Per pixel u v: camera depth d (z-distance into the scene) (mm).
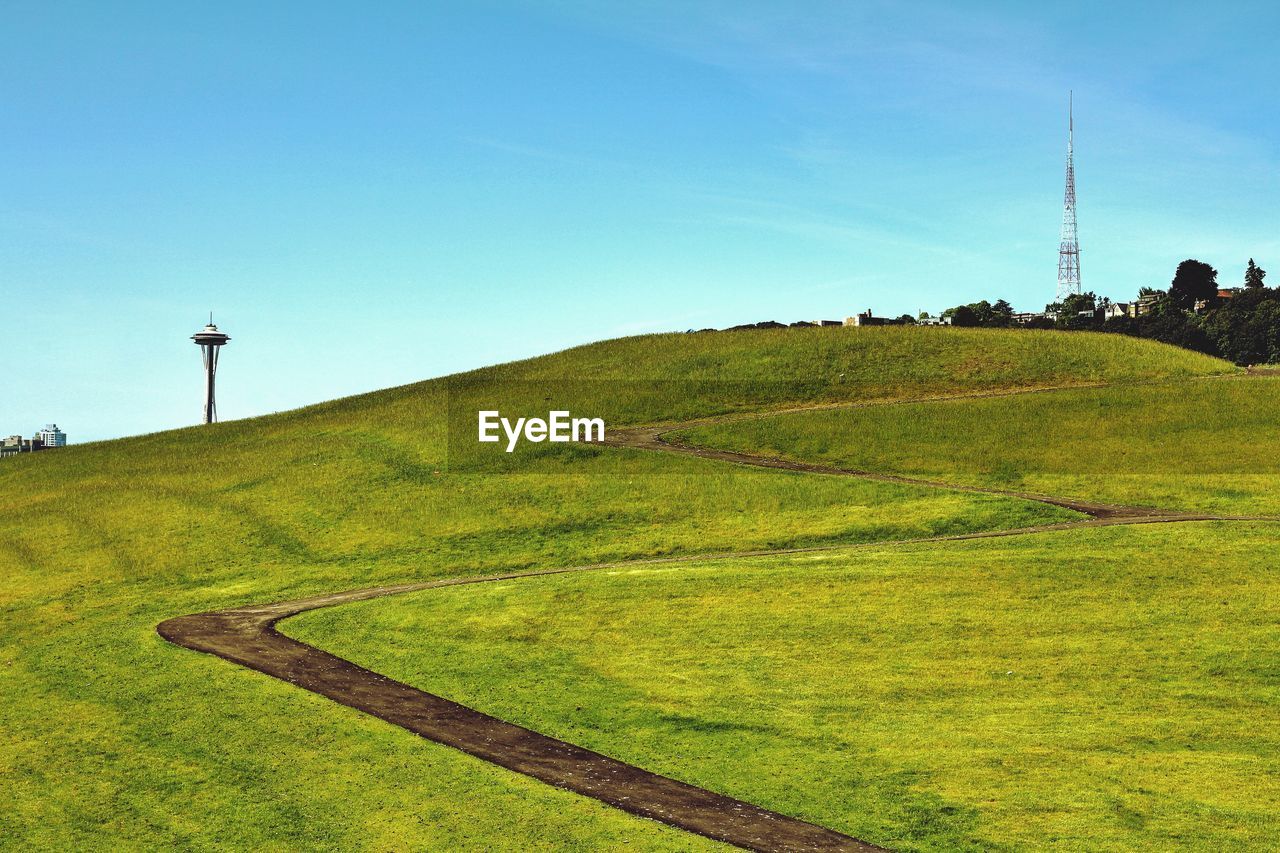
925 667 38188
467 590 53250
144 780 32656
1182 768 29141
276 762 33188
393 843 27703
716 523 66062
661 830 27531
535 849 26922
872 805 28312
